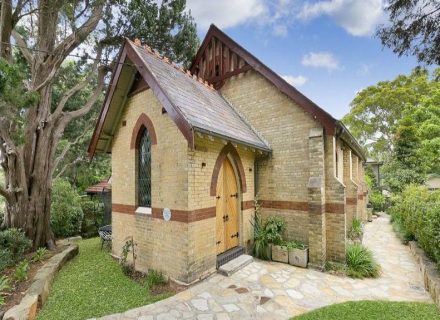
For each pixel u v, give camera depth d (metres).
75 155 19.31
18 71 5.96
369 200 20.62
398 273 7.08
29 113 9.78
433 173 23.52
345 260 7.39
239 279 6.44
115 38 11.54
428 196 8.62
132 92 7.98
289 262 7.69
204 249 6.51
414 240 9.84
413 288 6.05
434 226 6.07
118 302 5.34
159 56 8.22
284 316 4.73
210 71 11.41
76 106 16.67
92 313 4.93
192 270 6.10
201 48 11.73
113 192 8.72
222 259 7.12
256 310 4.94
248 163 8.75
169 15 11.87
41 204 9.83
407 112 26.05
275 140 8.99
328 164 7.87
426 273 5.98
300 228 8.25
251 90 9.83
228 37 10.65
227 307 5.03
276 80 8.98
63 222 11.87
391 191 21.22
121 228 8.27
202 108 7.28
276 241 8.09
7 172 9.58
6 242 7.77
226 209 7.86
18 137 8.24
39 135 10.06
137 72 7.73
